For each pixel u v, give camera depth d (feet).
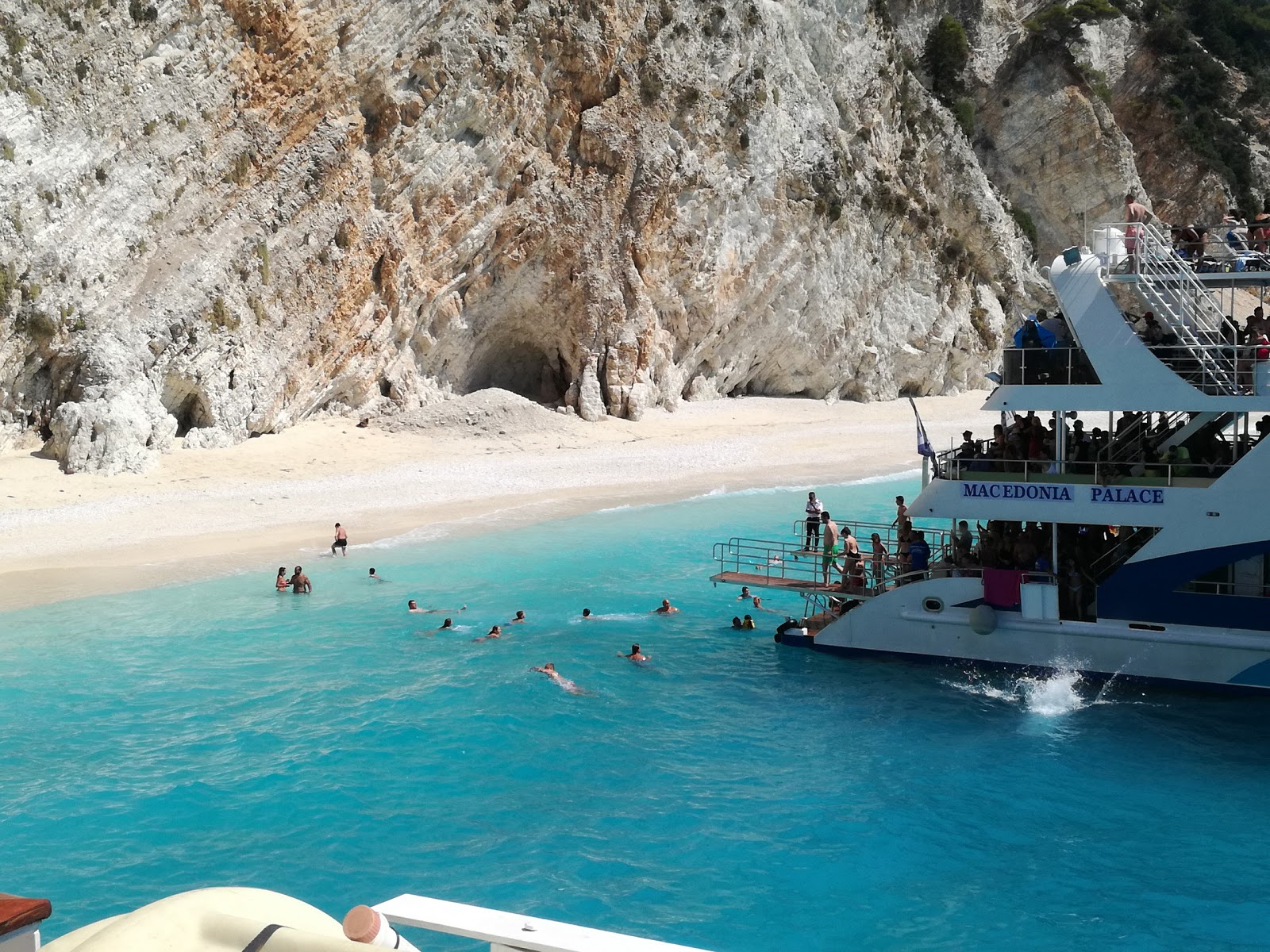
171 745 56.95
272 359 146.92
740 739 57.41
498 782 52.13
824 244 219.00
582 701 63.67
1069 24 279.49
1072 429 64.80
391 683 67.15
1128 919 39.63
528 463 152.46
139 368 130.21
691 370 207.72
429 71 158.71
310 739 57.88
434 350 173.37
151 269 133.39
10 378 123.44
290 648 74.54
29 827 47.21
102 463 123.95
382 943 12.31
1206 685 57.52
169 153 134.31
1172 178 300.81
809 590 70.13
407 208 161.79
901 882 42.42
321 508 122.93
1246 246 61.67
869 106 236.22
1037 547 62.95
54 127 123.75
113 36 128.36
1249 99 323.98
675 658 71.46
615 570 97.91
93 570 96.02
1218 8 332.60
